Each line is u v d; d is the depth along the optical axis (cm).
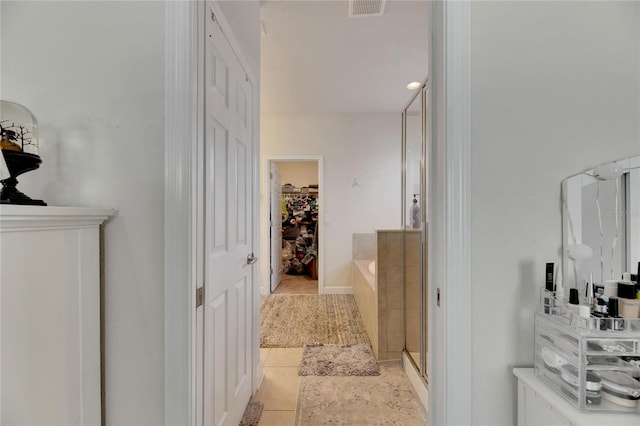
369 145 449
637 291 89
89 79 100
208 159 121
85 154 100
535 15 98
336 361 249
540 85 98
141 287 99
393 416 182
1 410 72
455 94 97
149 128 99
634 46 97
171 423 97
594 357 80
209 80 123
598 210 96
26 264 76
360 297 358
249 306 192
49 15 101
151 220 99
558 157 98
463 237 97
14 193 86
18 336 75
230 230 155
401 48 278
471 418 97
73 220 86
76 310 89
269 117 450
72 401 88
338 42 269
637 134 98
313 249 579
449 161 97
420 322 207
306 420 178
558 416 81
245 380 182
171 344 97
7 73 101
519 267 98
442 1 100
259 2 217
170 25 99
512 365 98
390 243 255
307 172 627
